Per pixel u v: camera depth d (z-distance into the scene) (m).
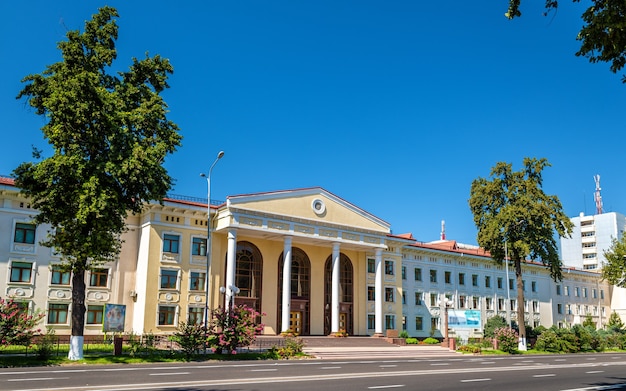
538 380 21.58
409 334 56.66
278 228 44.44
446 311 48.66
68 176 27.58
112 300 40.84
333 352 37.81
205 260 43.31
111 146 28.38
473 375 23.33
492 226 51.31
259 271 46.41
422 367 27.64
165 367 24.45
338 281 47.78
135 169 27.62
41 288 37.44
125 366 24.95
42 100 28.23
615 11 11.39
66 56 28.69
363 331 51.56
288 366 26.52
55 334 36.38
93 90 27.34
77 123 27.48
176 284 41.47
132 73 31.11
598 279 85.44
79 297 28.30
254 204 43.53
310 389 16.89
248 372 22.36
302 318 48.38
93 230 28.42
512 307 69.50
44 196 28.12
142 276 40.81
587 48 12.34
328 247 51.41
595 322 82.50
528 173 52.81
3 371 21.69
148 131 30.45
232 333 32.38
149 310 39.78
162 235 41.56
